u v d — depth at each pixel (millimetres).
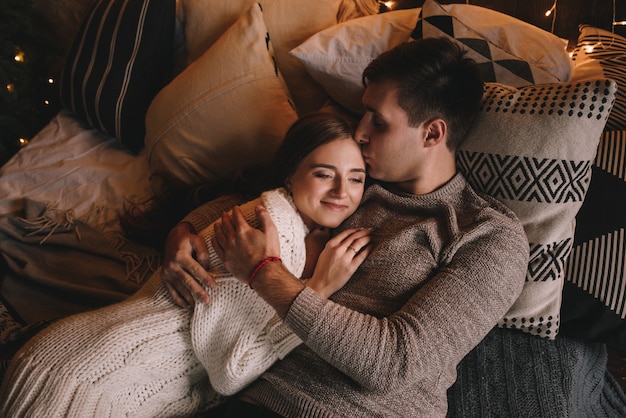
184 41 1836
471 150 1208
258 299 1068
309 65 1474
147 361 1077
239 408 1090
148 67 1726
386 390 948
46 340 1038
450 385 1097
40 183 1714
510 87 1245
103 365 1024
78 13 2168
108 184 1677
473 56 1324
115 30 1719
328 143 1126
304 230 1201
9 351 1325
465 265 1034
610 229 1217
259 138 1466
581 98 1089
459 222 1139
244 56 1485
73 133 1876
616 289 1208
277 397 1062
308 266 1209
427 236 1099
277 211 1116
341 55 1446
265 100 1462
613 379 1399
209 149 1519
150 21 1698
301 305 951
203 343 1076
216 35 1728
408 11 1474
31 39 2037
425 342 945
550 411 1118
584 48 1453
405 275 1075
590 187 1244
